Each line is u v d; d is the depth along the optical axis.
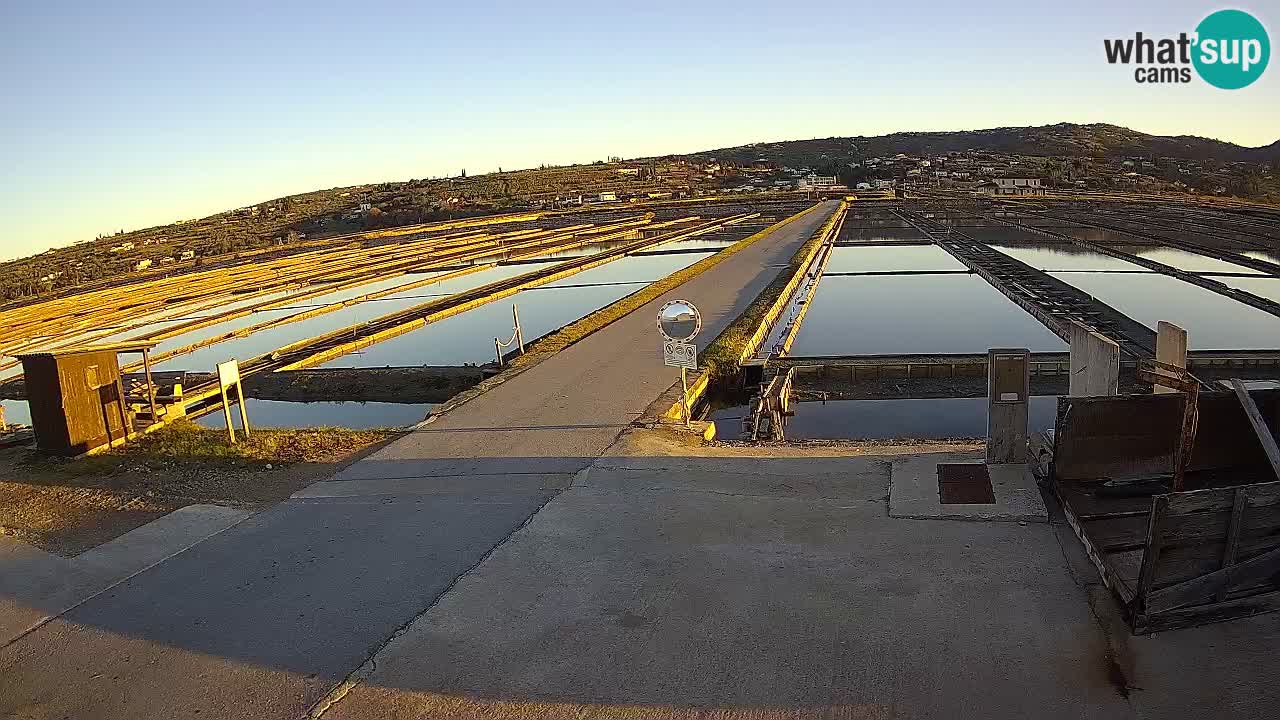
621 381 12.83
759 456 8.63
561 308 31.36
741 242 45.38
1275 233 51.47
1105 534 5.76
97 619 5.68
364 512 7.45
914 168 173.25
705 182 152.50
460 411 11.32
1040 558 5.70
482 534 6.73
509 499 7.55
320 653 5.04
